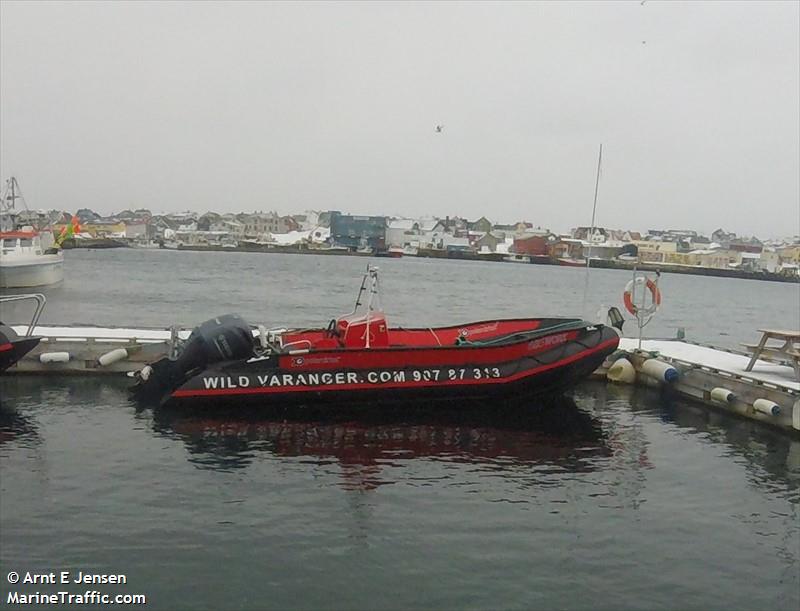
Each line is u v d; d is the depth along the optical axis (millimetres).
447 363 14000
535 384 14109
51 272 51219
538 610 7234
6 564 7773
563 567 8133
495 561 8203
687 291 84562
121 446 11734
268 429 12852
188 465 10945
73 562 7859
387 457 11648
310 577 7707
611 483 10867
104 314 35219
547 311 45844
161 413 13625
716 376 15445
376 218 157250
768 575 8172
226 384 13523
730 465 11875
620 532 9109
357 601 7277
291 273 82625
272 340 15156
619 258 135750
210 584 7508
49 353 16453
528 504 9898
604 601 7465
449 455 11859
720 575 8125
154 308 38938
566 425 13852
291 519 9109
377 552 8305
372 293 14539
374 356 13828
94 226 174375
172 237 172875
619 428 13828
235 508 9391
